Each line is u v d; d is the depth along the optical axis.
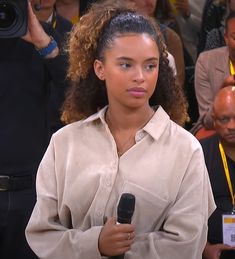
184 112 4.96
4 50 6.59
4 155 6.56
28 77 6.64
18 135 6.60
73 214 4.65
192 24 11.90
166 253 4.43
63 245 4.57
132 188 4.50
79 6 10.28
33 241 4.76
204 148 7.02
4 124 6.57
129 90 4.43
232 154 6.93
